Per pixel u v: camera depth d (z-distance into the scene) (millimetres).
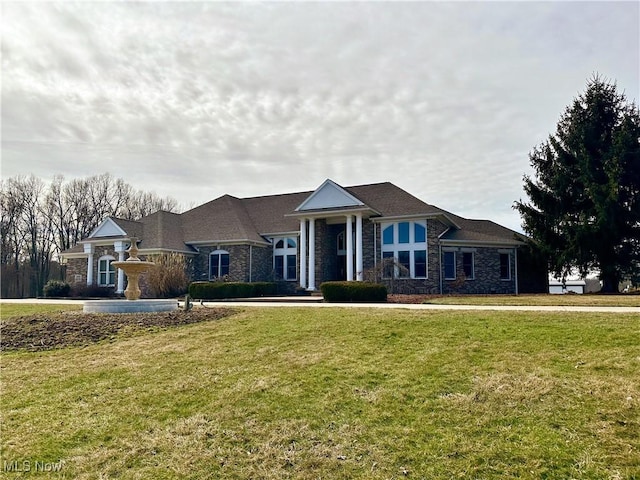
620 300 17438
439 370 7926
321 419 6434
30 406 7426
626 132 26828
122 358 9883
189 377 8406
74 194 57500
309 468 5312
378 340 10078
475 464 5168
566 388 6840
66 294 32312
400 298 21703
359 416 6449
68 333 12180
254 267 30953
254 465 5449
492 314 12086
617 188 26016
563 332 9719
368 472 5152
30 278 54156
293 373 8234
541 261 29641
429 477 5000
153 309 15273
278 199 35969
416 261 27531
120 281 30609
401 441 5734
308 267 29859
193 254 31672
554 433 5660
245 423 6473
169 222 33188
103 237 32125
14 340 11641
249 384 7832
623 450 5207
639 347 8453
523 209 30016
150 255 29984
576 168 28859
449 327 10750
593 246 27062
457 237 28234
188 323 13156
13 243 53906
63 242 56500
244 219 33406
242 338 11016
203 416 6750
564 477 4848
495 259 28484
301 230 29578
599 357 8062
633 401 6258
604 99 29234
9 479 5348
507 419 6082
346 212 27781
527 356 8375
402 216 27672
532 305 15688
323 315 13203
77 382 8461
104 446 6039
